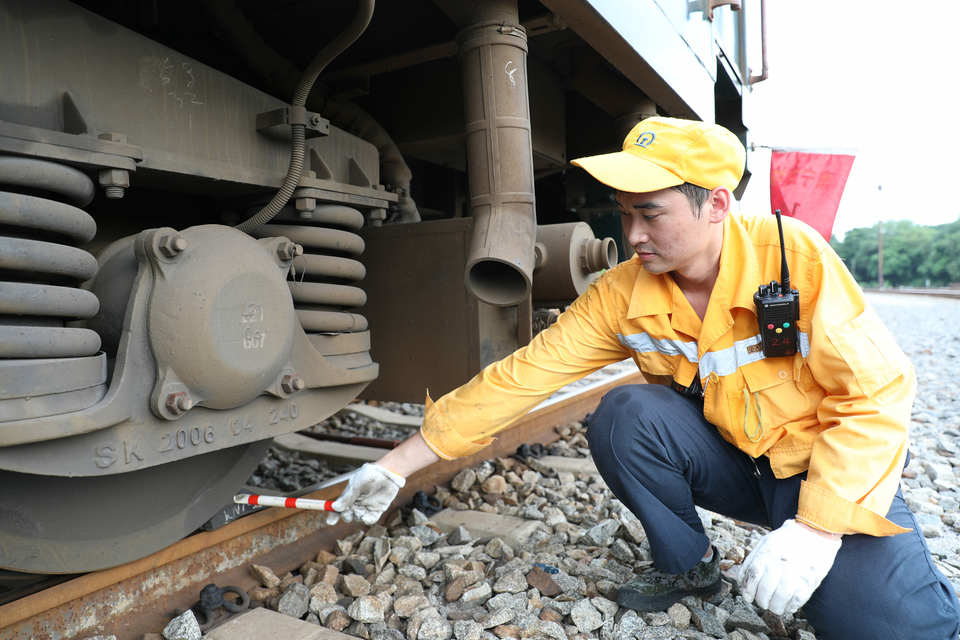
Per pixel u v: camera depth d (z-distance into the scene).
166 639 1.55
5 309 1.21
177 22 2.49
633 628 1.68
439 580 1.93
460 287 2.65
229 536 1.86
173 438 1.51
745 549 2.17
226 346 1.53
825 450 1.29
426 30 2.69
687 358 1.53
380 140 3.19
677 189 1.30
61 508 1.48
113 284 1.52
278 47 2.90
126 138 1.45
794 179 6.14
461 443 1.61
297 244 1.79
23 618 1.41
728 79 4.01
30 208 1.26
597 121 4.11
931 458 3.42
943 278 79.94
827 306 1.31
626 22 2.32
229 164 1.73
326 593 1.79
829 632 1.35
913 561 1.30
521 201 2.13
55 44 1.35
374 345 2.86
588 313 1.63
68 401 1.29
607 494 2.75
